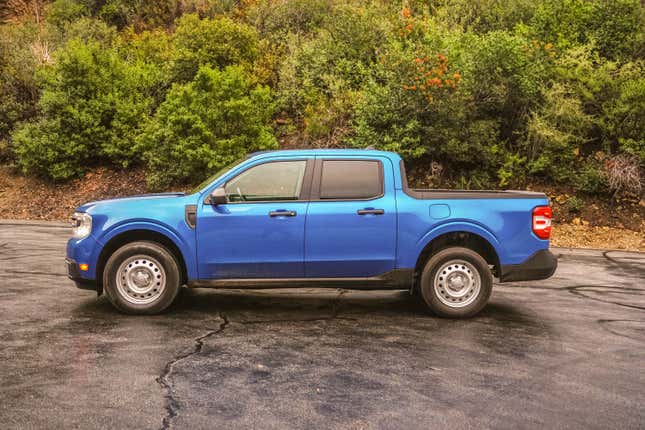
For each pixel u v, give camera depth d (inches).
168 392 165.9
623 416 154.3
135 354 200.5
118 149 738.2
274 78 781.3
